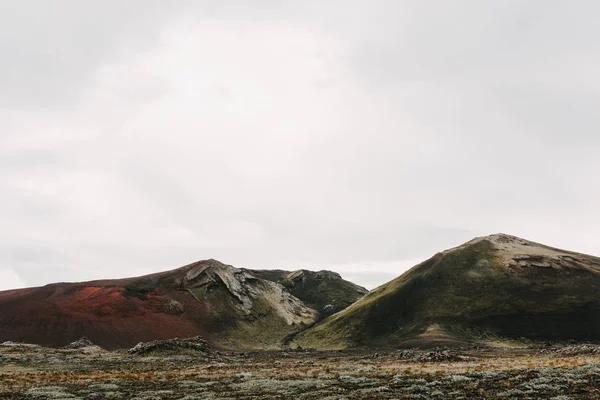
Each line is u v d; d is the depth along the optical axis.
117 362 77.75
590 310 131.62
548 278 154.00
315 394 35.00
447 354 75.31
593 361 53.75
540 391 32.47
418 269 185.38
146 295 180.12
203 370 62.78
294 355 108.50
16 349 86.69
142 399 34.56
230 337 169.50
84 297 166.00
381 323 155.50
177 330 161.62
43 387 41.81
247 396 35.19
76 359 79.69
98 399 35.22
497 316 138.25
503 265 167.75
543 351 85.75
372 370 54.47
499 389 34.25
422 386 36.59
